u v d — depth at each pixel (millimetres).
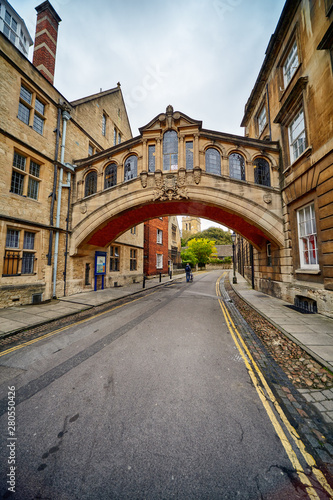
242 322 6227
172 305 8625
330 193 6125
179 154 9875
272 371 3500
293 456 1957
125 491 1643
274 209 9125
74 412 2506
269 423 2346
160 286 15430
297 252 8219
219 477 1751
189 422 2338
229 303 9078
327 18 6160
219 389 2961
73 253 10742
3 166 7523
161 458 1916
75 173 11312
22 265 8336
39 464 1861
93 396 2805
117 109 16578
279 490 1656
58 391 2922
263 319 6410
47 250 9320
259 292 11430
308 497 1607
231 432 2211
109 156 10891
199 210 11195
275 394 2879
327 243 6246
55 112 10133
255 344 4598
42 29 10422
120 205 10344
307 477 1768
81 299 9508
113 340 4777
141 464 1861
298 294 7793
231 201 9375
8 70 7812
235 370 3488
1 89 7535
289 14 8203
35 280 8711
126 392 2885
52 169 9828
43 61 10188
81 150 11961
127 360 3812
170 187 9711
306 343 4414
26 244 8586
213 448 2020
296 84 7367
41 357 3965
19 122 8234
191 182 9664
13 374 3375
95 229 10695
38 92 9141
